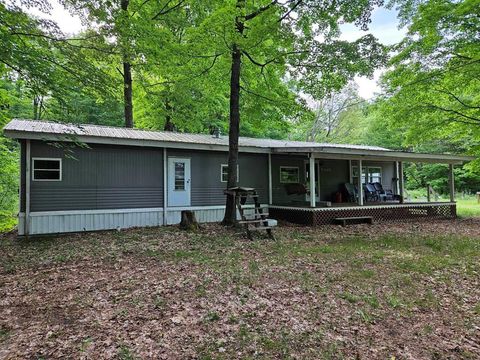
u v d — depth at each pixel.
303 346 3.06
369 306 4.00
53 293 4.33
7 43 5.50
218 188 12.12
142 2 12.53
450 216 14.05
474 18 9.84
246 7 9.78
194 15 12.86
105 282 4.76
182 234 8.77
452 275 5.30
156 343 3.05
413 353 2.99
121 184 10.17
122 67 14.59
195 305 3.93
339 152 11.32
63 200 9.23
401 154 12.65
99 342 3.06
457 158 13.82
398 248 7.32
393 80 11.69
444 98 12.30
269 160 13.34
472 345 3.15
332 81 10.40
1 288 4.54
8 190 14.17
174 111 16.42
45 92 6.55
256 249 7.04
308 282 4.82
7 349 2.94
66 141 8.81
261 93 11.51
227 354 2.90
